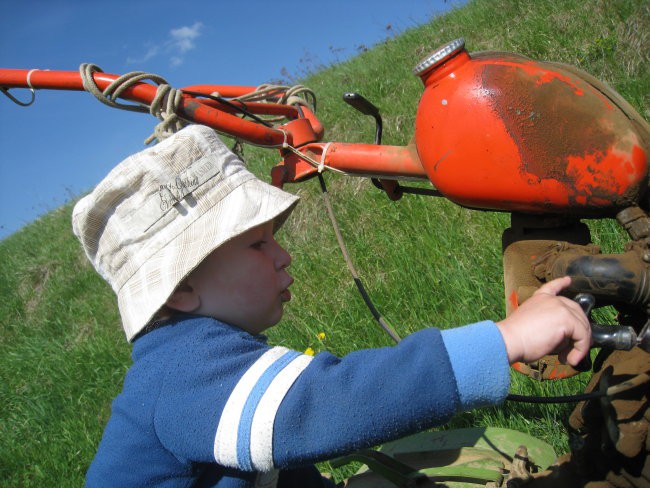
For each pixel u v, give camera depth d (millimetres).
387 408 1002
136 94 1549
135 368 1236
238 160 1396
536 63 1214
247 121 1540
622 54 4129
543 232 1268
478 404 1016
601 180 1147
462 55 1230
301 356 1139
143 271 1266
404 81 5629
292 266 4020
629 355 1231
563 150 1151
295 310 3496
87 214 1310
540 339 1017
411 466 1671
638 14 4262
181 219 1279
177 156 1303
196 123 1524
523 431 2074
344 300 3334
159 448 1177
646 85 3732
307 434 1034
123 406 1221
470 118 1189
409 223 3613
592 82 1229
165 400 1147
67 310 6277
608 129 1146
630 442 1148
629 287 1117
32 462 3691
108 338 5070
